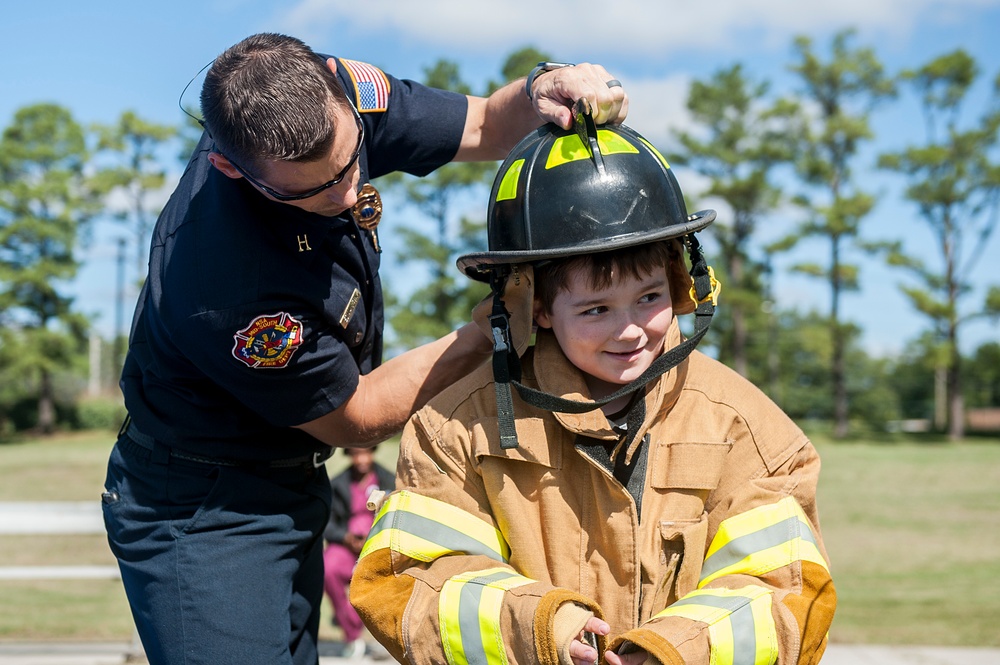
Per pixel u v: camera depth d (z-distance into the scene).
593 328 1.93
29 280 49.69
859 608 7.60
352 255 2.36
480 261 1.97
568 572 1.97
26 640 6.14
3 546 11.19
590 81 2.00
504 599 1.83
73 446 40.72
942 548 11.47
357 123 2.16
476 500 2.03
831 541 12.14
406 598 1.97
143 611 2.46
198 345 2.29
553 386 2.02
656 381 2.01
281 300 2.26
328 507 2.76
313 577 2.74
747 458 2.02
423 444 2.09
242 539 2.47
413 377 2.45
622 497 1.94
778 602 1.86
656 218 1.95
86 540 11.66
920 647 5.71
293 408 2.37
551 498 2.00
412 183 38.91
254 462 2.52
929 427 63.53
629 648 1.83
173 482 2.48
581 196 1.92
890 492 19.14
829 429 57.34
